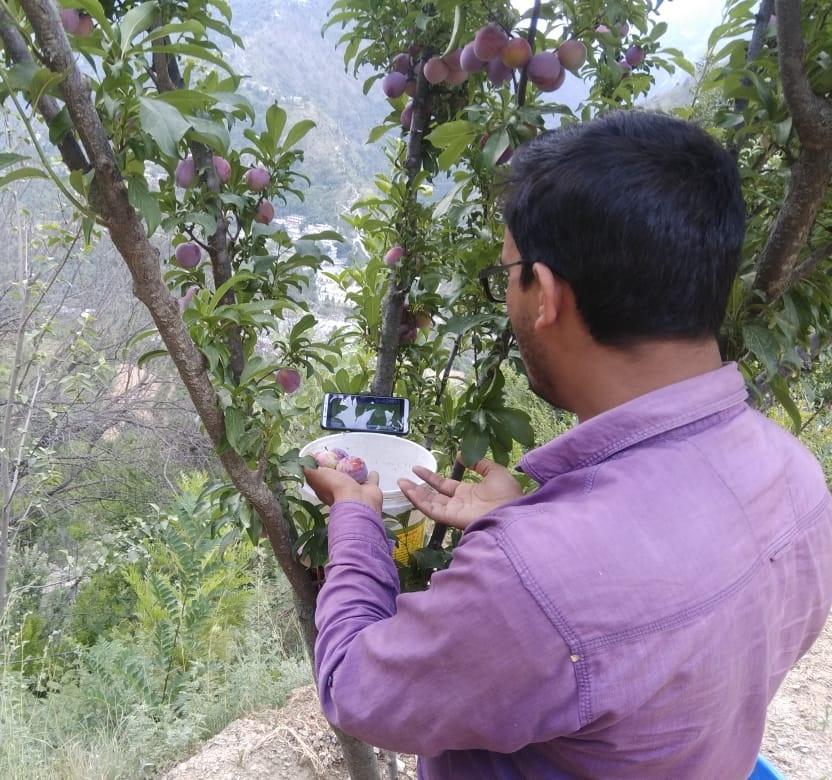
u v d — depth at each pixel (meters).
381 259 1.89
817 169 0.94
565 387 0.75
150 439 7.33
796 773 2.51
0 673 3.48
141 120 0.75
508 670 0.60
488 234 1.31
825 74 0.93
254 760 2.46
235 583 4.16
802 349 1.49
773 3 1.25
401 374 1.90
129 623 4.67
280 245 1.34
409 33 1.60
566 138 0.67
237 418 0.98
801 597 0.74
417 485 1.11
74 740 2.98
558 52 1.25
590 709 0.59
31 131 0.69
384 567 0.91
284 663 3.23
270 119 1.27
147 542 4.91
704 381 0.69
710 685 0.62
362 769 1.65
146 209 0.79
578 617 0.58
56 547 6.34
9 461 4.86
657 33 1.74
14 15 0.71
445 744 0.68
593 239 0.63
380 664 0.70
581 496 0.65
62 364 5.85
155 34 0.83
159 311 0.85
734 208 0.65
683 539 0.62
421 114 1.64
